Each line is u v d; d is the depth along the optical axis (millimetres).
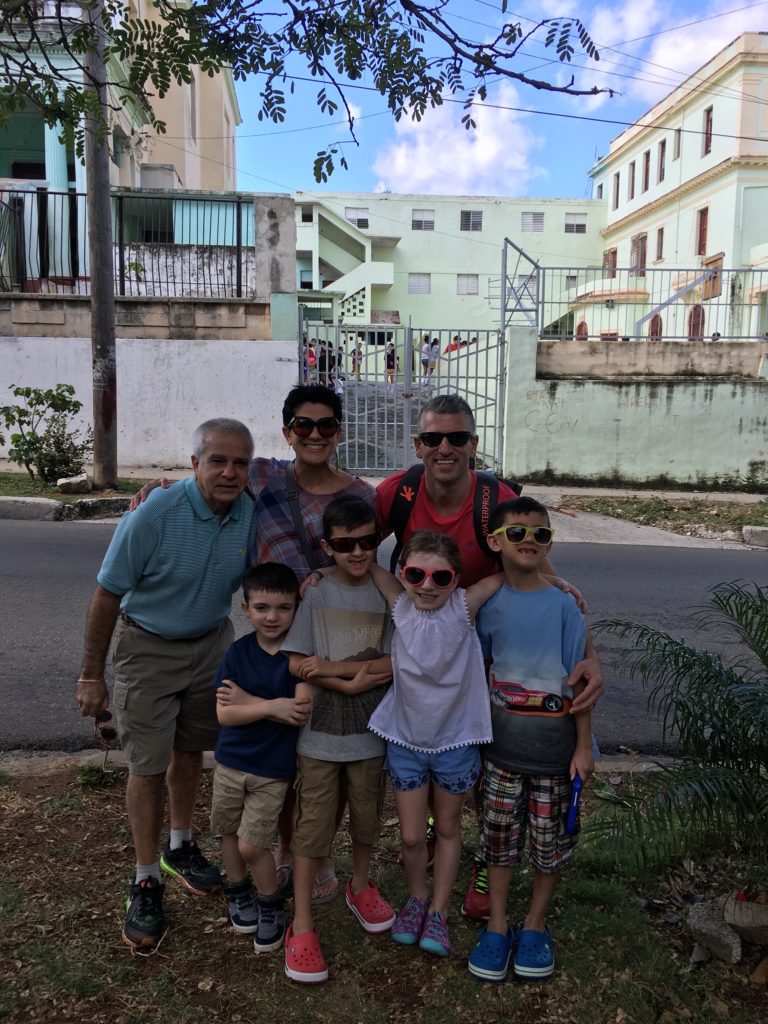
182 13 4066
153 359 13711
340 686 2658
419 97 4172
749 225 30734
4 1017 2363
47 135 15547
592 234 44438
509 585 2801
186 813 3074
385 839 3480
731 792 2541
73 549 8250
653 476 14758
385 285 41875
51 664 5211
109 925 2793
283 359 13883
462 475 2965
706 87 31922
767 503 13219
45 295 13516
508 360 14547
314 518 2918
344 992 2541
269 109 4242
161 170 19594
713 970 2670
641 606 7180
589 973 2645
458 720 2686
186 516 2725
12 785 3682
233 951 2717
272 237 13836
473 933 2871
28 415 11195
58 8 4395
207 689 2912
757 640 3146
